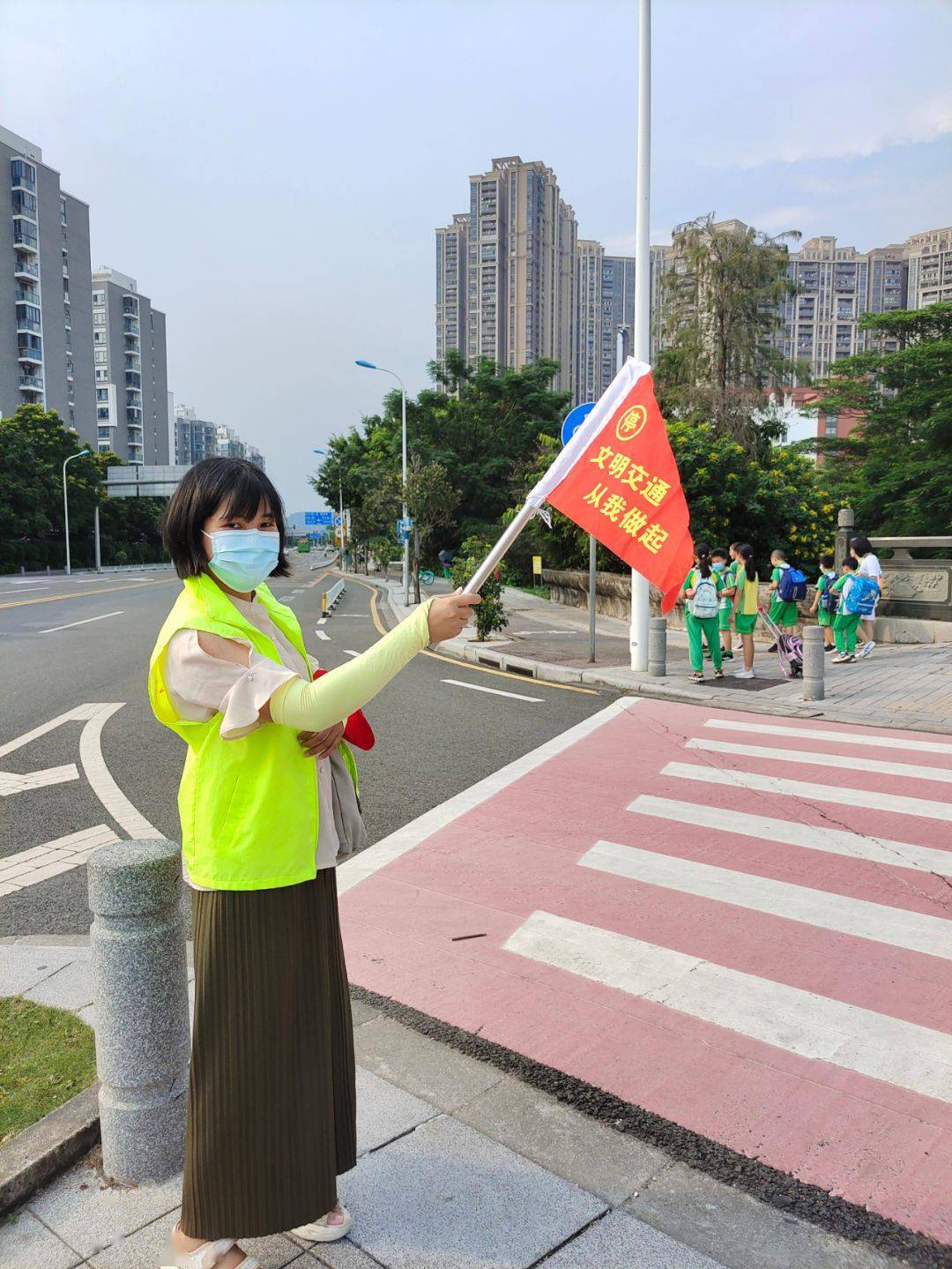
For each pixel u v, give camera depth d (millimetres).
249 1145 1872
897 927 3916
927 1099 2701
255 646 1812
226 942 1844
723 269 22562
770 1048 2980
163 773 6621
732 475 18156
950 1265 2076
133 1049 2238
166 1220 2156
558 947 3730
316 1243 2115
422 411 42156
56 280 77125
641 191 10344
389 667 1671
